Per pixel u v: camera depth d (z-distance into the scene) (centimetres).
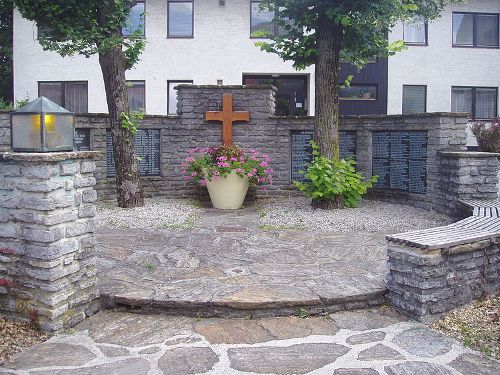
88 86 1673
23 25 1653
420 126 880
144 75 1672
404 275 441
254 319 434
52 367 353
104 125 980
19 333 400
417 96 1792
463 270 448
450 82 1791
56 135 405
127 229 734
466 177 774
